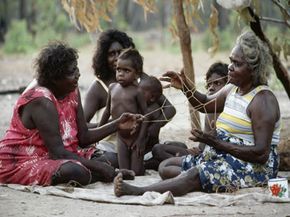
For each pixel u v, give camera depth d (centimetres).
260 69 1011
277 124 1026
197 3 1432
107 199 976
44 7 5400
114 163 1182
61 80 1067
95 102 1258
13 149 1082
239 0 1208
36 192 1023
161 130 1614
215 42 1519
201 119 1716
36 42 5100
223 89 1091
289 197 1007
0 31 6081
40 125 1059
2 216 894
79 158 1078
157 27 7719
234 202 960
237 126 1021
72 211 923
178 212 921
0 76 3284
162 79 1109
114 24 5559
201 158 1052
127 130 1162
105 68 1251
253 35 1012
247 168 1019
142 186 1065
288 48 1373
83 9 1439
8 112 2023
